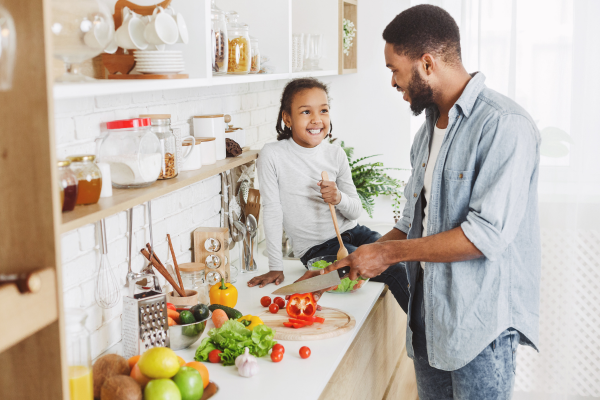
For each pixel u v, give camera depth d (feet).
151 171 4.34
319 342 4.78
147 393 3.52
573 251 9.18
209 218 6.57
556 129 9.01
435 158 5.03
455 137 4.57
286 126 6.87
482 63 9.20
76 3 3.19
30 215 2.29
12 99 2.23
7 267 2.32
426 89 4.69
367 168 10.76
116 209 3.73
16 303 2.14
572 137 8.96
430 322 4.79
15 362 2.39
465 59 9.32
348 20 10.00
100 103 4.47
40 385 2.39
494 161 4.26
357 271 4.67
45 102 2.21
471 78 4.57
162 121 4.77
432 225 4.75
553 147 9.04
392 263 4.62
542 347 9.52
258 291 6.10
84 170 3.64
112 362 3.73
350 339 4.88
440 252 4.39
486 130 4.34
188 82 4.15
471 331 4.56
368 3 10.45
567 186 9.07
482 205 4.23
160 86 3.80
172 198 5.65
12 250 2.31
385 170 10.89
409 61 4.64
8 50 2.18
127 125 4.22
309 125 6.50
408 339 5.59
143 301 4.13
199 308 4.63
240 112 7.49
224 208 6.77
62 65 3.50
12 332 2.12
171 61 4.03
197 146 5.37
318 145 6.83
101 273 4.46
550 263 9.30
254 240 6.95
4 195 2.29
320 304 5.74
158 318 4.25
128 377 3.56
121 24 4.20
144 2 4.33
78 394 3.23
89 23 3.24
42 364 2.38
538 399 9.66
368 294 6.06
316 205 6.81
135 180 4.26
